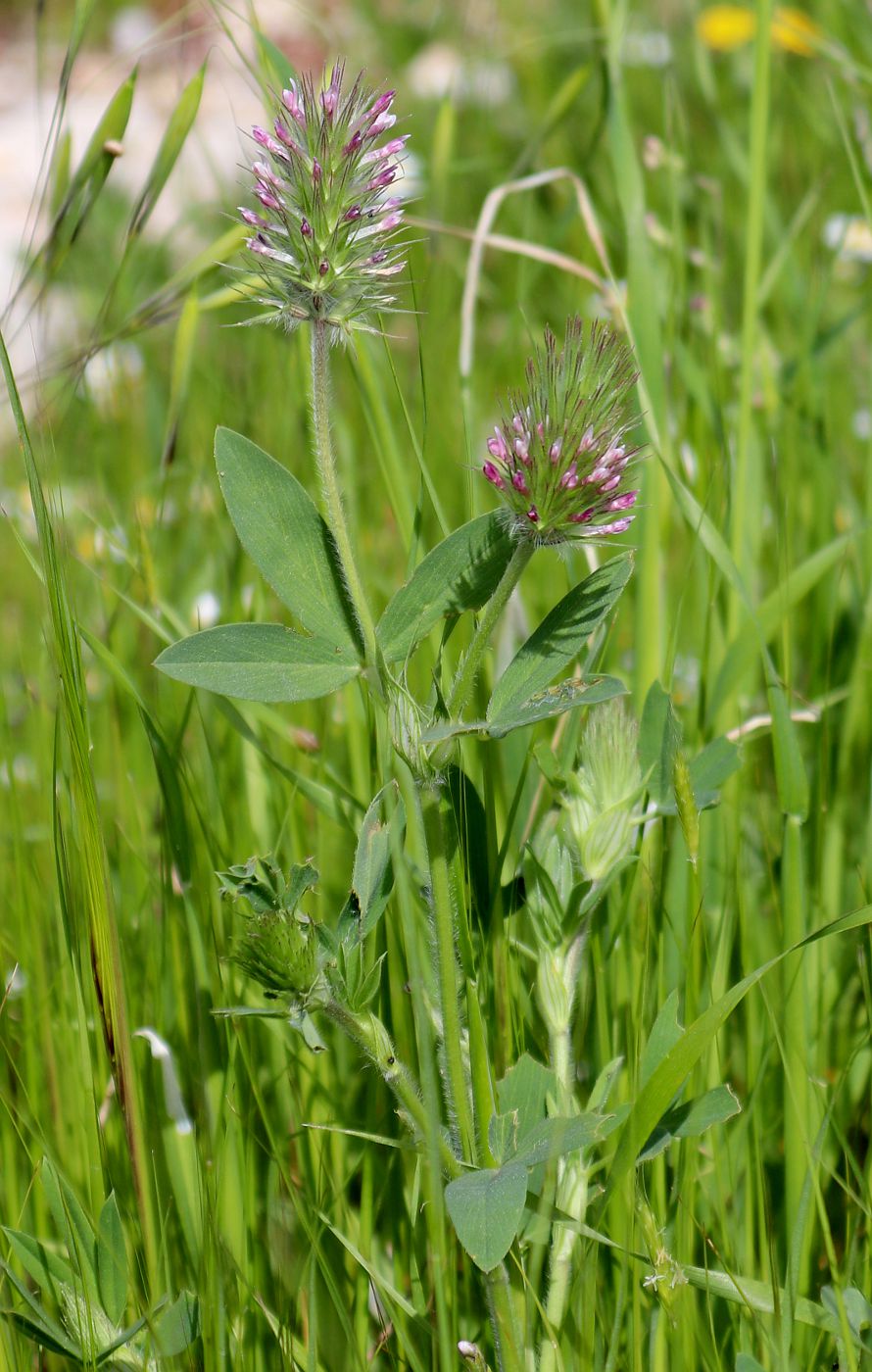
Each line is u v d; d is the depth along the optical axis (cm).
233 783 95
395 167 78
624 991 88
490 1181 78
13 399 80
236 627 80
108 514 110
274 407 109
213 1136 87
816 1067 89
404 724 79
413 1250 84
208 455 109
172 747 91
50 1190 83
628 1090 86
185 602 103
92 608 108
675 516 100
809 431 104
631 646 100
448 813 84
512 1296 81
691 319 113
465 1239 77
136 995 90
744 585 89
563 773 84
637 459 79
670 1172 86
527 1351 81
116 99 91
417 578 81
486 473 79
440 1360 82
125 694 96
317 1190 86
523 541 79
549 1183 79
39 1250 82
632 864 88
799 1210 82
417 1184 83
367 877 80
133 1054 87
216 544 102
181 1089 89
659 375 93
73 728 81
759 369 105
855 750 95
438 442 115
